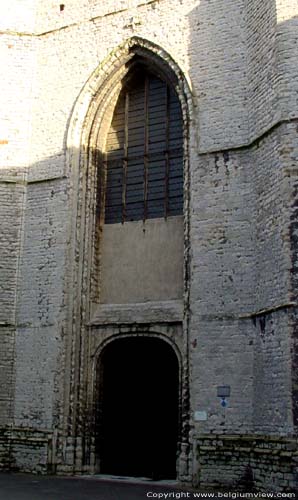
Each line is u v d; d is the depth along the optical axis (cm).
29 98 2317
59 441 2008
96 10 2288
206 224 1953
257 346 1784
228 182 1948
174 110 2195
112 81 2250
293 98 1748
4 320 2162
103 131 2280
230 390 1819
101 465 2066
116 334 2070
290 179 1702
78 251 2136
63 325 2073
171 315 1992
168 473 1992
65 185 2184
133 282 2119
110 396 2128
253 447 1742
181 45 2119
